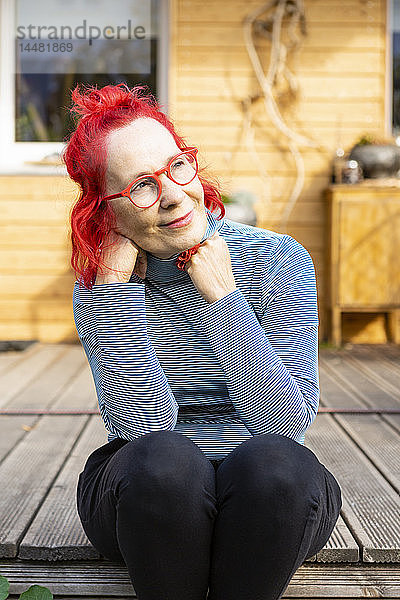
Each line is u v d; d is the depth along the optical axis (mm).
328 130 4789
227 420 1543
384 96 4773
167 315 1514
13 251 4852
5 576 1623
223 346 1405
